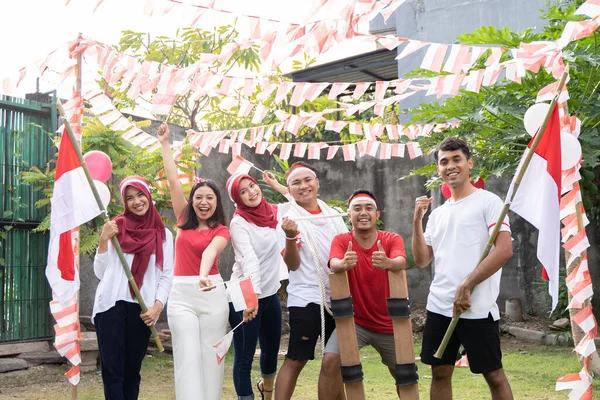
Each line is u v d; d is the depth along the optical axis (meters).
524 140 7.52
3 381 6.69
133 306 4.37
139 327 4.40
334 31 3.93
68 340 4.61
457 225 3.96
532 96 7.08
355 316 4.24
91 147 7.79
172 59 12.22
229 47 4.68
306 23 3.80
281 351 8.34
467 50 4.28
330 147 7.54
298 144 7.56
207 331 4.34
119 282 4.35
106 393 4.29
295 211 4.72
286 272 5.38
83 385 6.67
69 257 4.57
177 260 4.46
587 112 6.80
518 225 10.12
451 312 3.90
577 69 6.98
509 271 10.16
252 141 7.26
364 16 3.81
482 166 7.59
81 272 8.63
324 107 12.12
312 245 4.50
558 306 9.23
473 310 3.83
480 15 11.27
